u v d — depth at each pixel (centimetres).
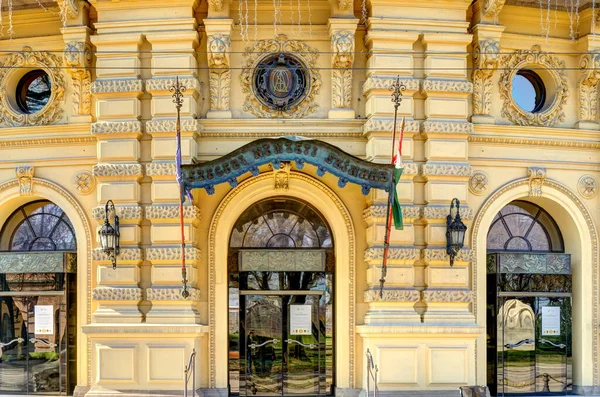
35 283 1642
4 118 1659
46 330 1631
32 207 1711
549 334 1656
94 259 1534
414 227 1559
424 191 1567
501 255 1644
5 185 1644
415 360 1509
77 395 1582
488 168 1638
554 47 1688
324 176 1584
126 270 1525
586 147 1678
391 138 1541
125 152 1545
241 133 1568
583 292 1655
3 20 1648
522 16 1669
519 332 1642
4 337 1648
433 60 1562
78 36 1587
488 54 1589
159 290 1509
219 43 1538
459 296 1531
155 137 1543
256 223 1628
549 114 1669
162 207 1521
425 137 1566
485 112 1628
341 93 1578
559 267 1667
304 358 1605
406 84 1547
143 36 1555
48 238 1697
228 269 1609
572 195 1664
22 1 1611
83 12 1595
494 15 1599
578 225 1670
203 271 1570
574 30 1697
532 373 1641
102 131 1542
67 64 1584
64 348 1619
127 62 1554
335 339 1598
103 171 1538
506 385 1628
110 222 1531
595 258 1666
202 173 1419
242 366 1595
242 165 1419
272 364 1602
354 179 1419
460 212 1543
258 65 1593
